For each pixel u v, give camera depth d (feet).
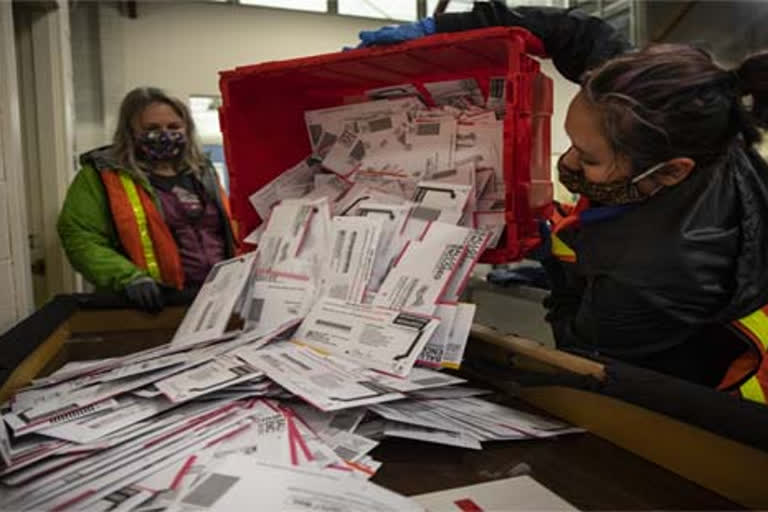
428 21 3.60
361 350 2.81
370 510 1.66
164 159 5.72
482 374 2.90
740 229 2.37
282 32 12.35
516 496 1.83
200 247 5.74
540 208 3.57
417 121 3.91
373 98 4.38
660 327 2.55
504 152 3.19
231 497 1.71
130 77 11.45
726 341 2.57
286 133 4.55
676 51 2.38
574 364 2.42
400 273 3.14
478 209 3.43
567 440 2.25
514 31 3.02
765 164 2.57
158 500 1.71
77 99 11.21
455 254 3.03
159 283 4.66
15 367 2.74
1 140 5.13
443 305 2.90
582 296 3.07
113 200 5.33
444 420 2.34
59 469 1.89
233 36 12.03
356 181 4.09
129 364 2.84
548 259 3.51
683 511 1.73
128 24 11.37
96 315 4.11
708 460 1.84
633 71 2.28
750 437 1.68
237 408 2.36
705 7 8.40
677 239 2.32
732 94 2.35
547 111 3.72
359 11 12.81
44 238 8.15
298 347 2.98
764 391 2.26
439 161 3.68
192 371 2.61
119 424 2.15
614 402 2.19
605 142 2.37
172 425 2.18
